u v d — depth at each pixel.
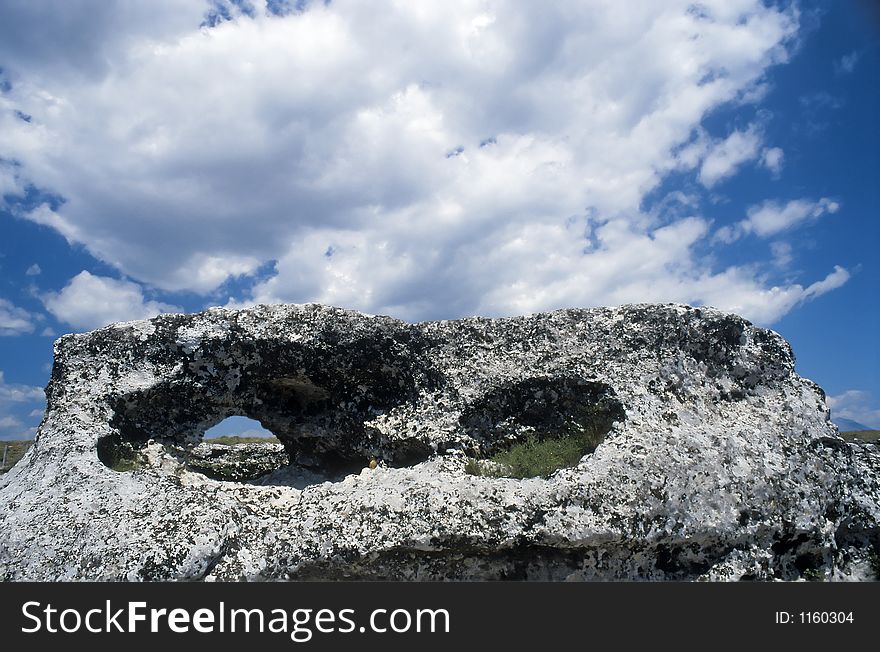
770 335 8.21
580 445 7.50
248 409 8.53
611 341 7.87
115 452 7.39
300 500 6.69
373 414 8.16
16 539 6.11
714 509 6.77
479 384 7.80
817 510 7.22
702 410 7.57
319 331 7.75
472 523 6.27
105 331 7.66
